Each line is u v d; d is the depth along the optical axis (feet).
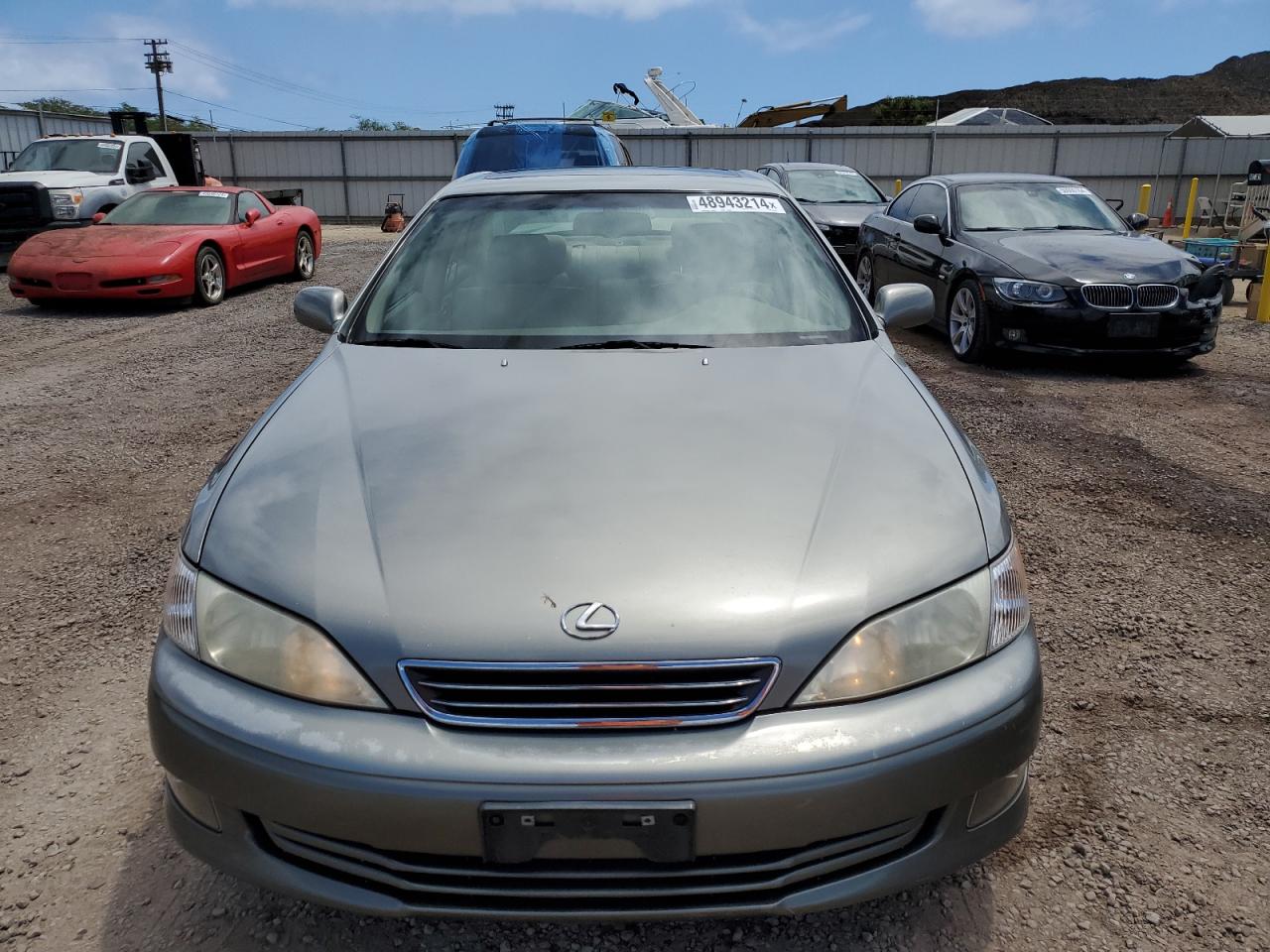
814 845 5.48
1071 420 18.89
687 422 7.25
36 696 9.24
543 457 6.72
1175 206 87.76
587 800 5.16
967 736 5.55
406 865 5.43
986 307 23.30
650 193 10.85
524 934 6.49
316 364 8.89
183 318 31.30
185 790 5.88
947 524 6.20
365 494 6.38
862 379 8.21
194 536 6.33
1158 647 10.21
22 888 6.82
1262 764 8.25
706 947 6.37
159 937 6.40
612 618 5.41
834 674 5.46
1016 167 87.56
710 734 5.31
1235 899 6.74
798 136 85.66
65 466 16.19
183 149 55.52
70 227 40.40
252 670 5.63
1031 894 6.80
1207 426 18.52
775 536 5.93
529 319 9.24
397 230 74.49
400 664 5.40
